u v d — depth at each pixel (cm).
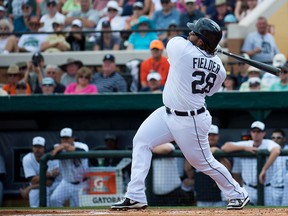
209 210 2289
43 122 3853
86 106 3619
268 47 4078
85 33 4288
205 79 2189
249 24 4197
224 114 3719
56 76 4006
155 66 3859
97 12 4547
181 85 2178
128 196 2234
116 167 3391
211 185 3291
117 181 3388
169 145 3278
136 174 2227
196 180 3306
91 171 3400
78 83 3797
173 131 2214
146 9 4466
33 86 4012
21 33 4234
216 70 2203
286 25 4353
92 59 4234
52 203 3384
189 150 2227
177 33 4238
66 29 4509
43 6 4625
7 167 3844
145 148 2238
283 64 3797
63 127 3856
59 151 3372
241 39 4156
